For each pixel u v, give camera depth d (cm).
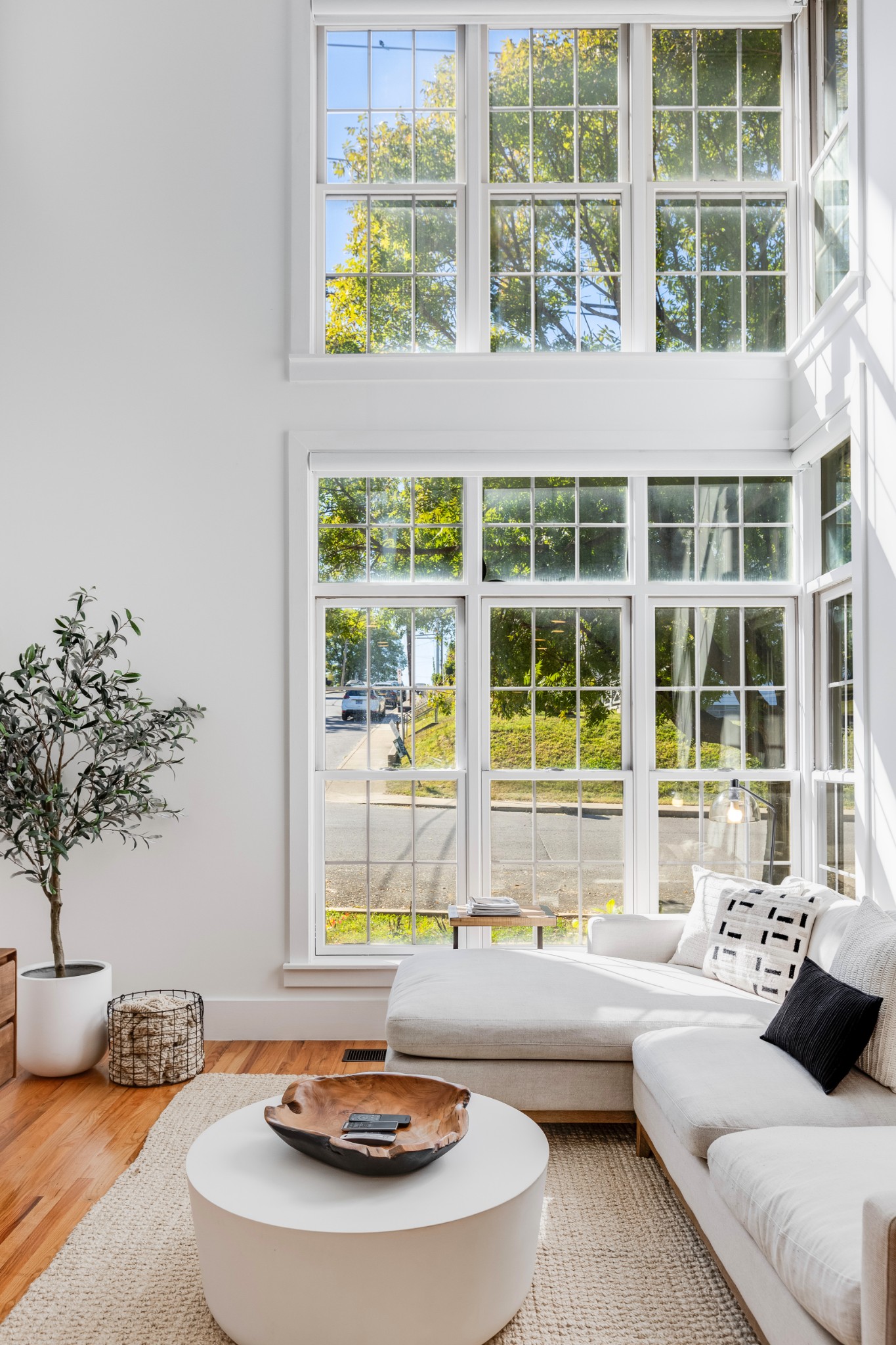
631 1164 296
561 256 447
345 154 448
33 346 437
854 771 389
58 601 432
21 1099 352
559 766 441
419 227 447
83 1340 208
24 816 384
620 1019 305
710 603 443
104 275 439
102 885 425
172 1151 302
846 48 392
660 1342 207
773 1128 217
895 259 323
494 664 443
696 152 448
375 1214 194
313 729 438
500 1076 304
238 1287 196
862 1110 234
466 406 434
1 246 440
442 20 441
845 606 401
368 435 432
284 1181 209
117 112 443
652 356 433
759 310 446
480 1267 196
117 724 383
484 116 445
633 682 440
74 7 443
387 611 443
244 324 438
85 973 395
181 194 440
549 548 443
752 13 434
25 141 442
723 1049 271
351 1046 411
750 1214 190
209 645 430
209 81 443
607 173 447
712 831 438
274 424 434
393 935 435
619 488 444
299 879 421
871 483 340
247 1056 397
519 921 390
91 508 434
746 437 431
